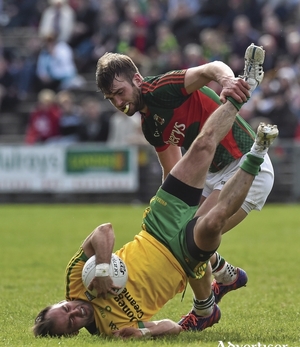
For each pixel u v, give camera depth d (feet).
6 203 217.36
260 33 241.55
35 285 96.32
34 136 224.74
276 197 207.31
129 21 248.52
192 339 63.10
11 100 254.47
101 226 62.69
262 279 99.81
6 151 215.51
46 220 173.47
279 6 249.96
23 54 270.46
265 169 75.20
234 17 246.47
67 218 176.35
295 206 202.39
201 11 251.80
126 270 62.59
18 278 101.91
